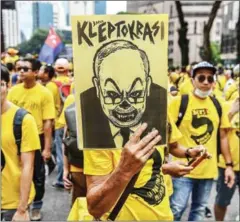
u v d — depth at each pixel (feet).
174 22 163.12
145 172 7.18
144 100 5.57
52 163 19.54
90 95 5.54
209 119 12.60
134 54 5.54
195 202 12.87
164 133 5.60
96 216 6.27
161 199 7.35
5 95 8.96
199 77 12.39
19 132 9.04
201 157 8.44
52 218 16.05
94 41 5.50
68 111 10.33
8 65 29.12
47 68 22.00
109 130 5.58
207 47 80.33
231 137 14.39
